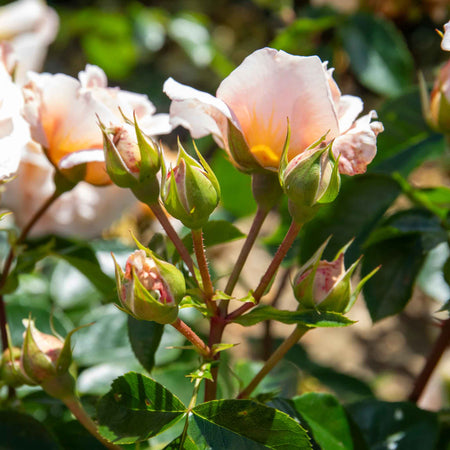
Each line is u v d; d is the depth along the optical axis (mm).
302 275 553
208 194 544
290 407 596
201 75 1823
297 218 551
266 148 561
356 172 554
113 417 553
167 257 595
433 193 676
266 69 550
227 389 689
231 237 619
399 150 709
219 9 1549
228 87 555
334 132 554
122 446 593
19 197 719
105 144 552
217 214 945
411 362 1526
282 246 555
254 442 547
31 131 593
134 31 1149
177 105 575
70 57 1838
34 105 589
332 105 550
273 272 558
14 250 633
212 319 563
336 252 668
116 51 1255
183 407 551
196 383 556
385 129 728
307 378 941
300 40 928
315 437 593
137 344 605
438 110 623
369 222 667
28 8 789
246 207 799
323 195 545
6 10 795
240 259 566
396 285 646
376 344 1563
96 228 743
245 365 708
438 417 631
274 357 573
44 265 826
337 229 670
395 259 649
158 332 605
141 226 839
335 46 959
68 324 703
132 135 554
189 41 1100
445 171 1415
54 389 577
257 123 558
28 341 573
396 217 652
